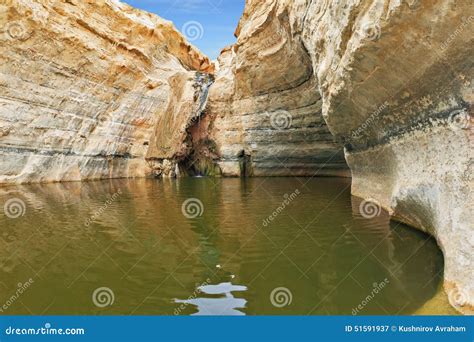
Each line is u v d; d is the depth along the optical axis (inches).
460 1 147.3
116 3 903.7
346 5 249.9
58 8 688.4
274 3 668.1
